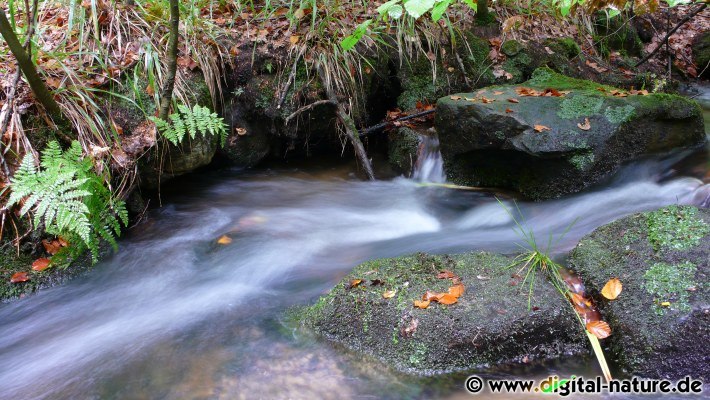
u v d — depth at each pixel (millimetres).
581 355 2543
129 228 3996
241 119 4809
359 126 5156
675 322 2361
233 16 4992
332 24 5035
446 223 4188
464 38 5453
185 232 4008
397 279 2869
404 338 2557
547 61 5504
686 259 2613
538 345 2549
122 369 2631
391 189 4797
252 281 3402
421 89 5285
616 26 6477
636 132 4109
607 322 2564
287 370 2566
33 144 3521
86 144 3668
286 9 5141
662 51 6684
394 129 5105
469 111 4254
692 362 2318
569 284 2797
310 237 3934
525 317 2543
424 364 2486
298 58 4758
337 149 5324
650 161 4238
